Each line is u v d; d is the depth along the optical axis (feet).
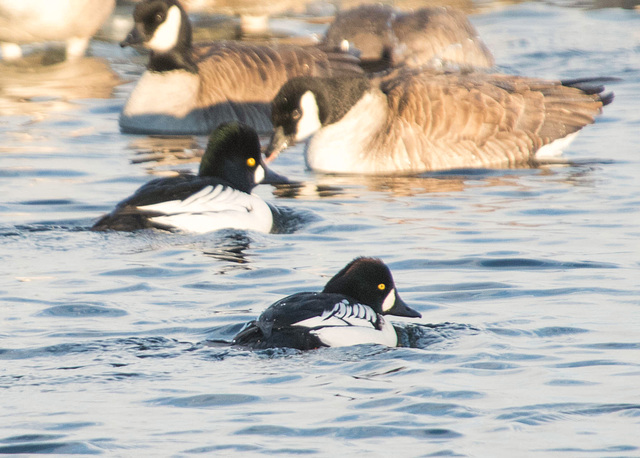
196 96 74.13
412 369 31.99
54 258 44.42
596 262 43.86
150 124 73.00
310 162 64.34
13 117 73.82
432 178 61.41
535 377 31.14
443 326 36.29
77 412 28.78
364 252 45.91
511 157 64.90
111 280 41.47
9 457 26.18
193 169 61.11
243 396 29.84
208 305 38.55
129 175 59.47
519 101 65.87
